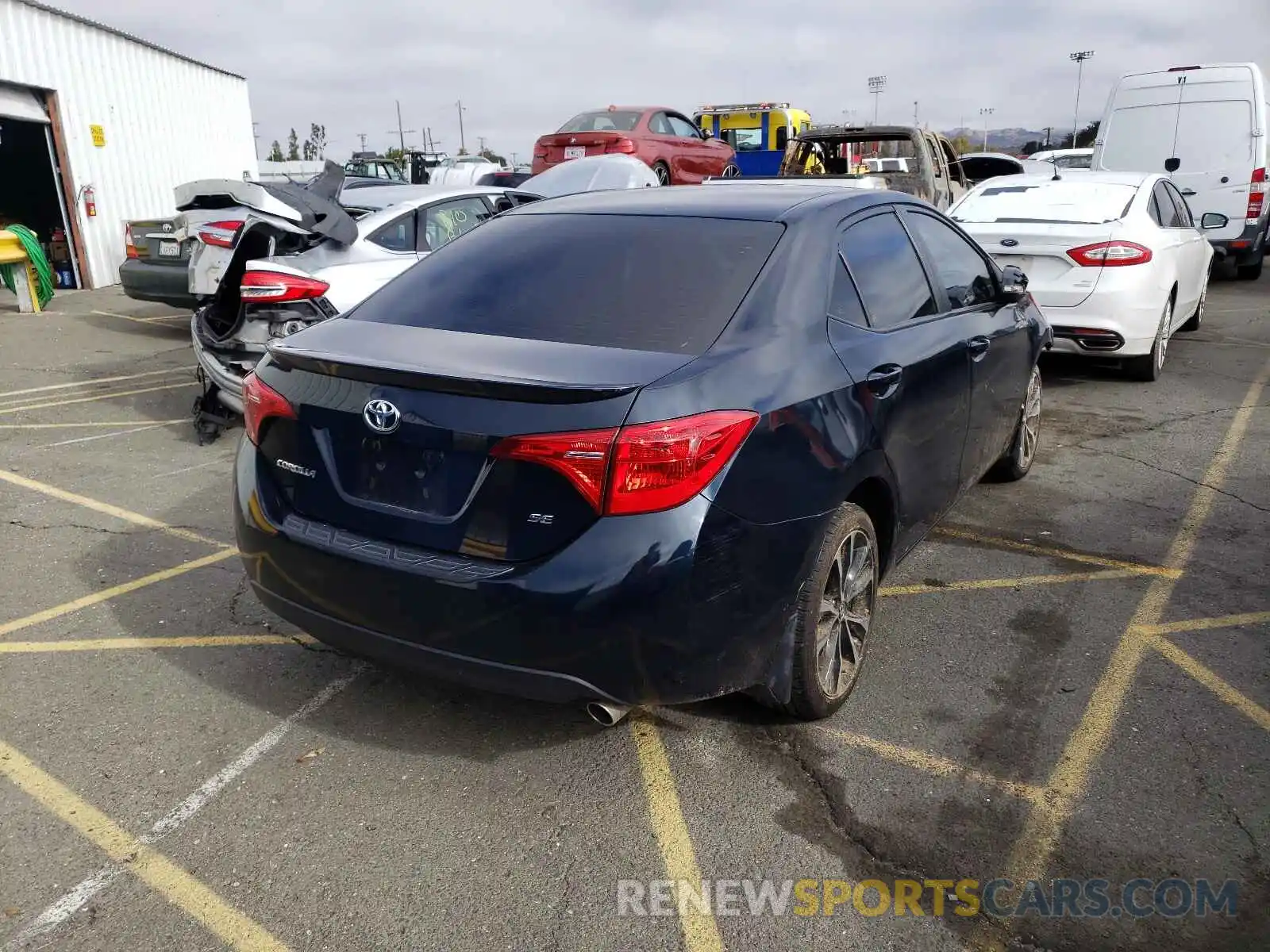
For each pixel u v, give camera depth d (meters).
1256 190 13.06
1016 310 5.01
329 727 3.29
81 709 3.37
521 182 14.09
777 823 2.82
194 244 9.45
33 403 7.70
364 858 2.67
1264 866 2.64
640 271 3.19
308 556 2.88
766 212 3.44
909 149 14.13
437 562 2.66
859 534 3.28
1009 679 3.58
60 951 2.35
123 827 2.79
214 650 3.79
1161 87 13.34
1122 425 6.95
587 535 2.52
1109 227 7.47
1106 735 3.23
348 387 2.79
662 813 2.86
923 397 3.63
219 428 6.61
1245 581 4.42
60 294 14.07
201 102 17.75
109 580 4.40
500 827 2.80
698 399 2.61
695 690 2.72
